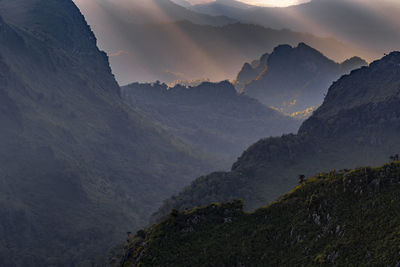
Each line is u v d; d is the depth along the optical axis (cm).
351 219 11269
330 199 12219
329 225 11419
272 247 11756
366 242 10331
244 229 12725
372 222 10819
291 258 11125
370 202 11419
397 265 9238
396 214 10694
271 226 12488
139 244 13950
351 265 9912
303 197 13050
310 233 11525
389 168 12175
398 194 11244
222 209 13812
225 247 12100
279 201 13525
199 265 11650
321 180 13362
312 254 10875
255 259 11538
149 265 11994
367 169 12375
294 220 12294
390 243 9869
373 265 9606
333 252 10400
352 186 12181
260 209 13500
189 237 12756
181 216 13612
